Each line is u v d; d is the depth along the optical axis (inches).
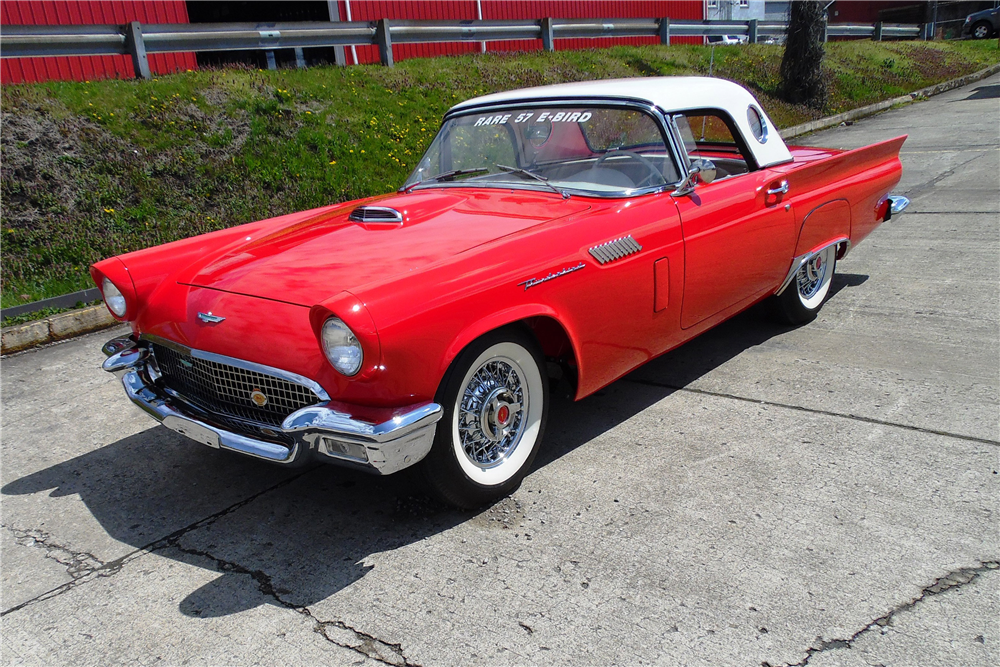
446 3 616.7
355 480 125.9
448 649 84.8
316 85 371.9
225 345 105.6
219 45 361.7
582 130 138.8
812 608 87.3
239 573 102.2
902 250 237.8
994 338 163.2
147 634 91.2
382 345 92.0
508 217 124.6
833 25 796.6
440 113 391.9
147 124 306.2
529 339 115.5
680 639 83.8
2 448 146.6
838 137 475.5
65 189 267.6
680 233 134.8
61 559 108.5
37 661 87.8
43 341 212.7
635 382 157.8
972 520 101.6
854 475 115.0
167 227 265.9
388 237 120.1
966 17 1050.1
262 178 302.5
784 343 173.5
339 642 87.4
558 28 521.7
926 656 79.1
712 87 154.9
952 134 435.2
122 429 153.1
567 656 82.4
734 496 111.6
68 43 317.4
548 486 118.5
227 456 138.9
